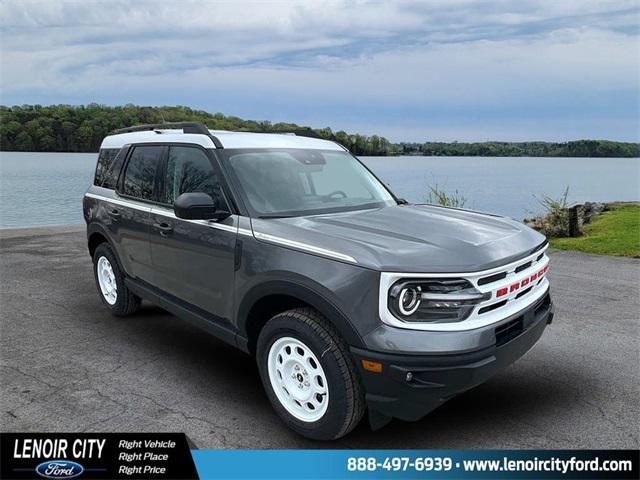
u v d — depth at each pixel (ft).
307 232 10.62
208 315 13.08
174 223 13.69
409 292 9.16
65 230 41.22
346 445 10.58
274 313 11.88
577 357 14.89
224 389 12.95
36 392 12.64
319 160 14.60
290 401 10.78
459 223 11.84
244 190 12.23
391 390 9.15
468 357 9.07
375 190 15.02
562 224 36.27
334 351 9.68
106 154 18.44
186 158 13.87
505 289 9.99
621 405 12.08
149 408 11.92
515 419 11.51
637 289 22.15
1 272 25.81
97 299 21.04
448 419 11.55
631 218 41.50
